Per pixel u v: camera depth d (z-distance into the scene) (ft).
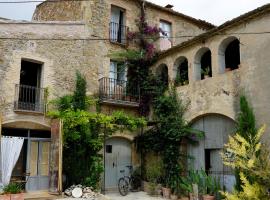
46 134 45.52
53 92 45.57
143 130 51.85
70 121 43.04
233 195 17.94
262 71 35.24
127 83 52.70
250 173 17.62
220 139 40.47
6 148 38.65
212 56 42.09
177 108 45.62
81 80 47.44
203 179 40.04
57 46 47.09
